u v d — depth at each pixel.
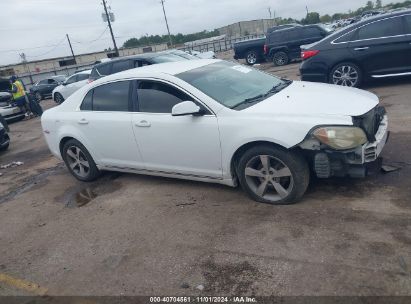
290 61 18.81
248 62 21.59
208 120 4.15
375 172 3.88
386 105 7.09
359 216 3.57
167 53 12.23
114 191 5.31
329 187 4.20
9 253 4.16
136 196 4.98
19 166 7.75
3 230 4.77
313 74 8.76
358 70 8.33
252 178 4.16
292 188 3.89
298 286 2.85
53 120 5.80
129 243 3.87
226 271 3.18
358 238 3.26
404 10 7.97
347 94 4.21
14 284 3.56
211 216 4.09
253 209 4.07
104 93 5.18
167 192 4.91
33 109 14.62
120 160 5.24
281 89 4.67
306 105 3.91
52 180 6.39
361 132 3.61
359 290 2.71
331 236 3.36
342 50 8.34
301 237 3.43
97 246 3.94
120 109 4.98
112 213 4.63
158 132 4.57
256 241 3.50
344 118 3.62
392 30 7.95
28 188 6.21
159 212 4.41
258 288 2.92
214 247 3.53
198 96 4.25
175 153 4.55
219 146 4.14
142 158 4.95
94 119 5.23
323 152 3.65
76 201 5.25
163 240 3.81
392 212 3.54
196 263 3.35
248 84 4.71
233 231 3.73
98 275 3.44
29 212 5.18
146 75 4.73
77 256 3.82
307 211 3.82
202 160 4.37
